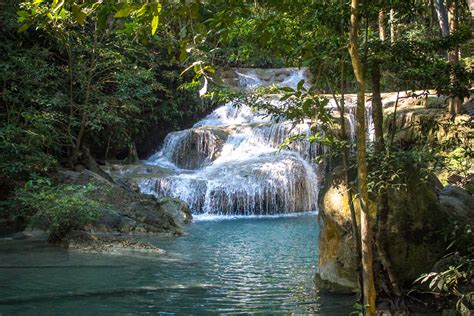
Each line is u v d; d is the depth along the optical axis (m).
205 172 16.83
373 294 3.88
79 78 14.90
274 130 17.97
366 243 3.90
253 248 9.83
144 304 6.02
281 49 5.41
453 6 13.87
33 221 10.98
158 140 20.50
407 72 5.75
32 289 6.59
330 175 6.63
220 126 19.23
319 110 4.68
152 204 12.09
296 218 14.65
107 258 8.58
